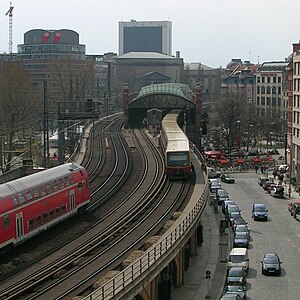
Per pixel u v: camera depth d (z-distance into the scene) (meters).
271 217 95.38
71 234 60.34
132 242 55.53
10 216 52.81
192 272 64.81
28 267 48.94
